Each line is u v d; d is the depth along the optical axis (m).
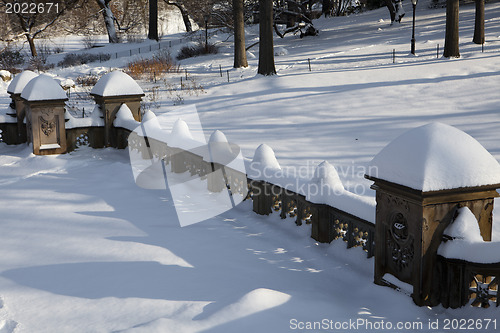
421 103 18.50
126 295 5.43
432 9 47.25
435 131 5.16
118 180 10.59
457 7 25.03
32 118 12.83
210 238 7.33
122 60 41.84
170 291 5.51
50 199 9.45
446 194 4.98
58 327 4.81
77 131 13.62
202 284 5.70
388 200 5.49
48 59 46.94
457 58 25.17
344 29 43.44
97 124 13.77
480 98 18.11
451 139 5.11
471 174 4.96
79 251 6.83
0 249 7.02
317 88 22.52
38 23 57.19
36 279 5.96
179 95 24.52
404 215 5.27
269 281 5.82
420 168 4.94
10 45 51.12
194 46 42.56
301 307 5.05
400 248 5.40
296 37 42.69
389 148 5.42
